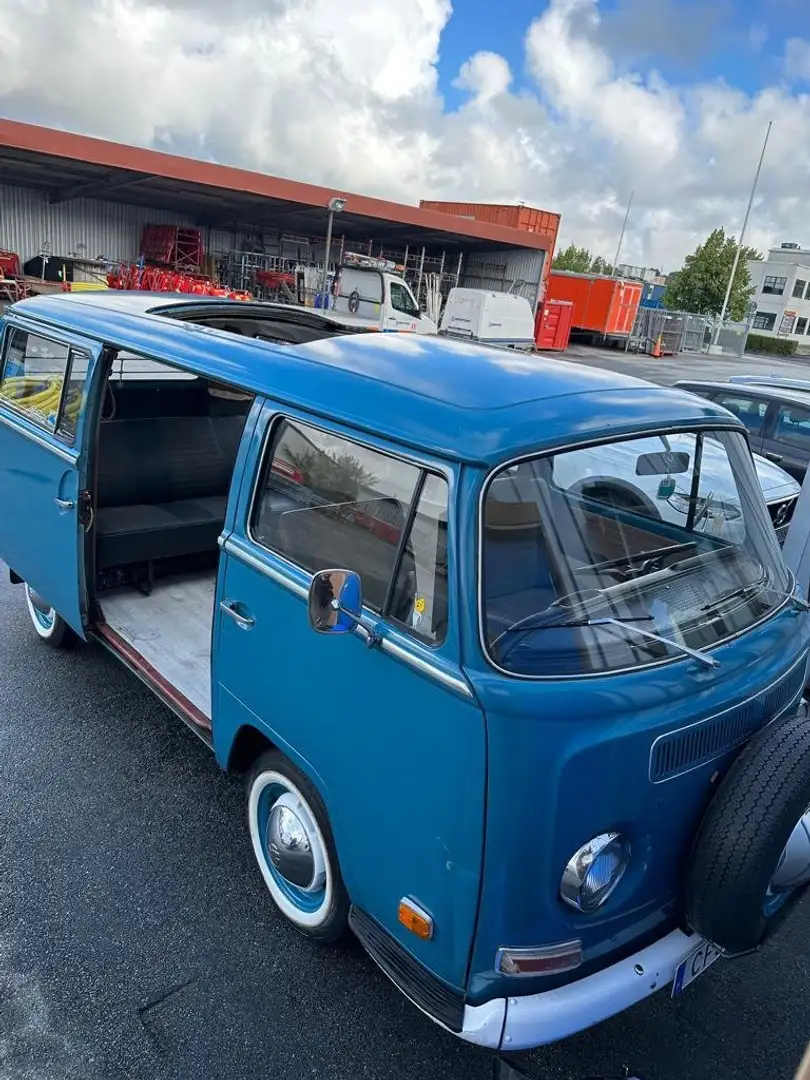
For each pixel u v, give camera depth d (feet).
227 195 76.69
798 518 17.01
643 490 8.38
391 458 7.74
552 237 101.40
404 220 84.48
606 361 99.96
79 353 13.14
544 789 6.66
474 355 9.66
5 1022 8.78
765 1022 9.49
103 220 83.97
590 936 7.34
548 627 7.18
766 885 7.36
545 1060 8.82
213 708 10.61
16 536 15.70
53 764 13.23
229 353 10.37
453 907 7.06
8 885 10.66
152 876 11.00
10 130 58.75
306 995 9.36
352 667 7.95
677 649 7.68
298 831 9.50
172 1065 8.43
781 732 7.80
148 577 15.58
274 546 9.22
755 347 177.68
